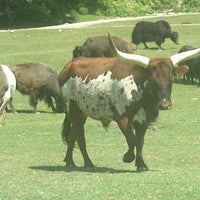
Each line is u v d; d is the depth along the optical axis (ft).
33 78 84.58
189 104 87.86
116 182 36.70
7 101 77.00
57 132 67.10
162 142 58.18
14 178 39.73
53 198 33.04
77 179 38.60
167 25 139.74
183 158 49.19
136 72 39.99
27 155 52.24
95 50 116.37
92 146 56.44
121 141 59.41
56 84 85.25
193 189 34.32
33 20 205.26
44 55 129.59
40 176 40.40
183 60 40.22
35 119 80.07
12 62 125.70
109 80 41.09
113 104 41.04
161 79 38.91
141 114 40.57
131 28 163.12
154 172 40.70
